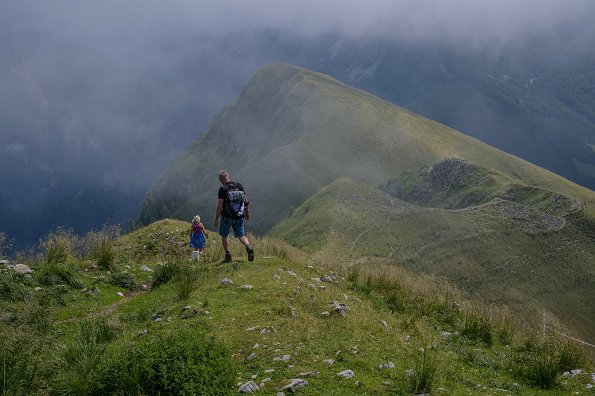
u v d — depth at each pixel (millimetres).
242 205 15336
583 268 130625
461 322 13523
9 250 16938
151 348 7340
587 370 10258
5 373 7320
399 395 7629
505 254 132000
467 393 8117
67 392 7113
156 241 23734
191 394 6668
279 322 10203
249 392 7285
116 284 15094
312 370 8211
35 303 11172
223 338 9258
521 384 9172
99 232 19969
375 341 10117
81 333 9602
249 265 14812
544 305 114688
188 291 12438
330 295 12922
